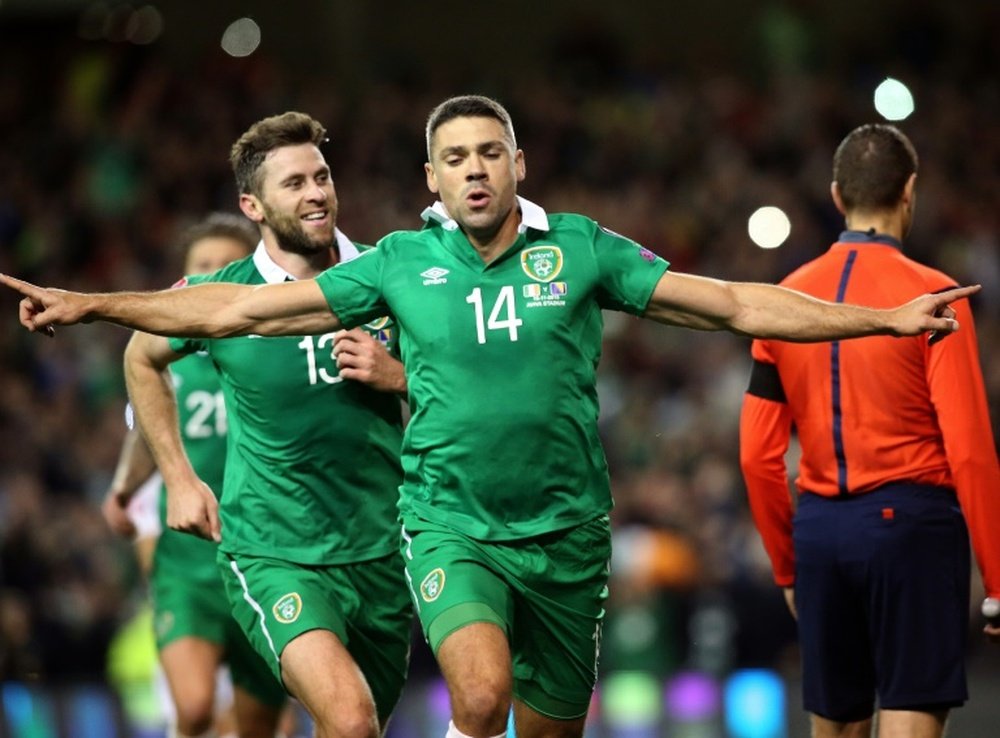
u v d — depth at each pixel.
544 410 16.25
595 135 58.06
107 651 39.56
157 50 68.06
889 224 18.23
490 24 67.19
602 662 37.22
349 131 59.19
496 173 16.14
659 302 16.28
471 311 16.28
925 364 17.38
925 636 17.44
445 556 16.33
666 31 66.62
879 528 17.45
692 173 56.12
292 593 17.73
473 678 15.41
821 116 57.53
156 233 55.78
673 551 38.16
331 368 18.11
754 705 31.08
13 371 48.66
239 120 59.91
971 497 17.00
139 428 19.14
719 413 43.66
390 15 67.38
